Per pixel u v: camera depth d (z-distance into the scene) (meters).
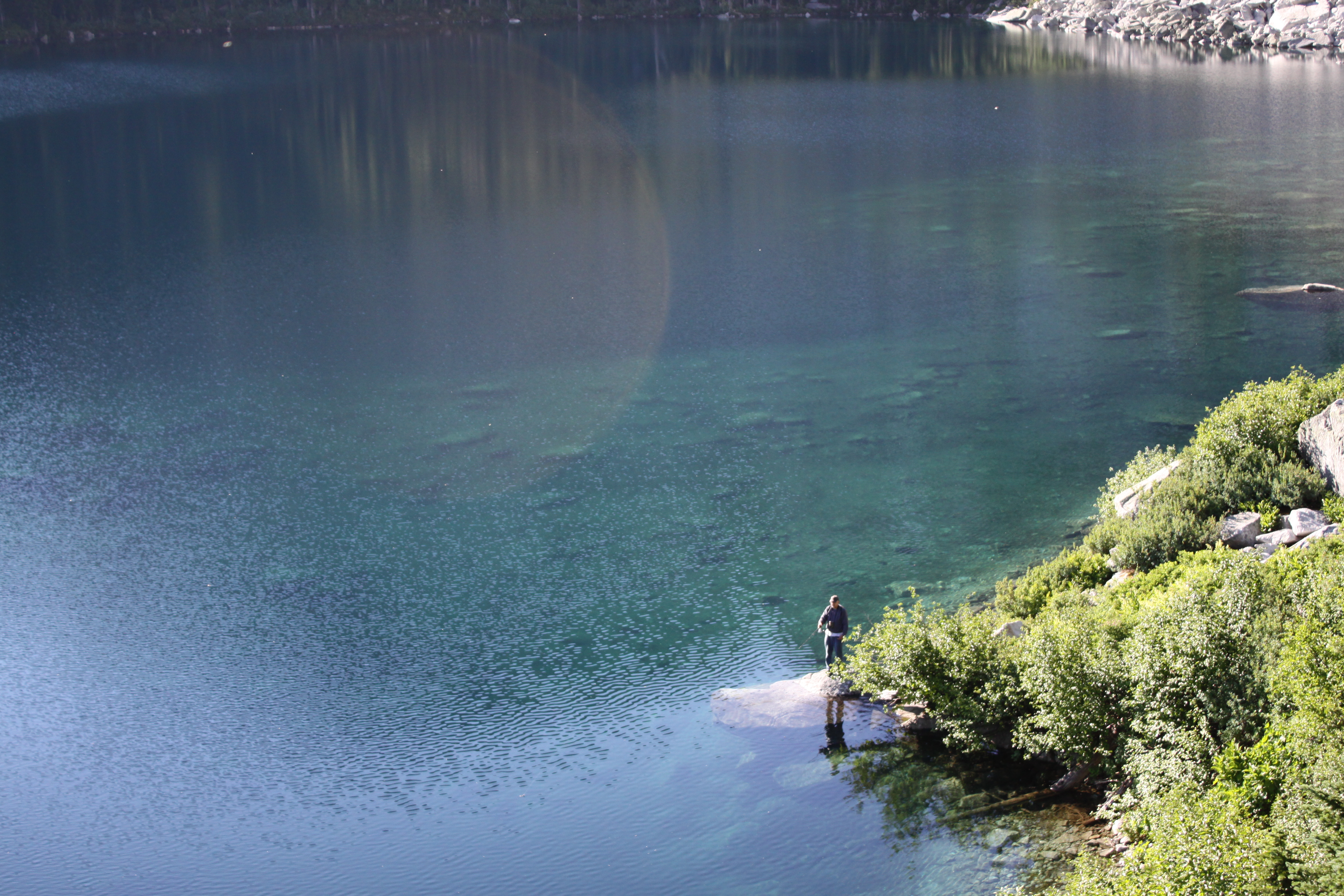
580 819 21.67
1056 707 20.52
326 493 37.81
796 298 61.12
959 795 21.25
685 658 27.77
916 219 77.94
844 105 130.38
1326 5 173.12
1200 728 18.09
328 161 103.81
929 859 19.28
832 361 51.06
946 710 22.83
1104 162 95.94
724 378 49.12
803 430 42.84
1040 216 77.62
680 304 60.62
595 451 41.34
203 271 68.19
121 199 88.50
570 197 88.56
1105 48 182.25
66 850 21.61
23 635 29.19
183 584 31.72
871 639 24.62
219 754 24.52
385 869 20.75
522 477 39.12
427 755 24.19
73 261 70.38
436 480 38.88
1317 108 118.31
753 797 21.89
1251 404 31.52
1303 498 27.77
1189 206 79.19
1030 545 32.84
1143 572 26.81
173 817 22.62
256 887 20.42
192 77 152.38
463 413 45.44
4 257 71.25
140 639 28.98
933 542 33.34
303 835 21.84
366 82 152.50
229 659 28.06
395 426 44.09
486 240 75.69
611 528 35.00
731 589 31.09
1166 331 53.56
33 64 156.62
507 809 22.23
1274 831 14.62
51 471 39.66
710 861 20.08
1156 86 137.38
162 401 46.91
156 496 37.59
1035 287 61.62
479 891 19.91
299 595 31.09
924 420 43.50
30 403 46.62
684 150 107.00
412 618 29.86
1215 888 14.17
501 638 28.88
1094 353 50.78
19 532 34.91
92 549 33.75
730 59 176.62
